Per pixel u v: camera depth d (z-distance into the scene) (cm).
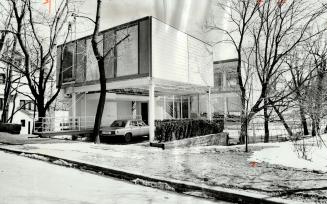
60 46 2053
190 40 1752
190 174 610
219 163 771
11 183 537
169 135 1381
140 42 1516
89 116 1928
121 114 2280
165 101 2633
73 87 1952
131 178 618
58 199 438
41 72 1803
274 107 1541
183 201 450
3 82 3062
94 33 1464
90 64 1833
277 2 1602
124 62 1596
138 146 1284
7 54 2283
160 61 1506
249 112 1302
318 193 448
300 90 1376
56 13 1856
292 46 1576
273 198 422
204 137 1588
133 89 1980
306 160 823
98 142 1442
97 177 643
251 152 1034
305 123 1783
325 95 1246
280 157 890
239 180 549
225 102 2850
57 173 669
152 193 499
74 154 929
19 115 3206
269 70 1549
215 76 2959
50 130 1847
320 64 1545
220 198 465
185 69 1700
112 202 432
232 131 2380
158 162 783
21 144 1240
